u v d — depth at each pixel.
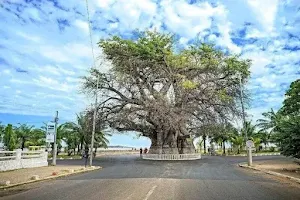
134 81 42.72
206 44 42.66
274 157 43.47
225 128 43.09
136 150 78.56
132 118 42.28
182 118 39.34
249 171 21.56
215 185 12.74
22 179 14.89
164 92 43.06
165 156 40.62
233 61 41.81
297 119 20.02
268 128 59.62
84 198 9.41
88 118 43.06
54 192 10.89
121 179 15.13
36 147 29.42
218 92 40.94
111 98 43.72
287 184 13.70
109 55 43.00
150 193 10.23
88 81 43.78
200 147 74.44
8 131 35.38
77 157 46.53
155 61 41.84
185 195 9.88
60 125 50.44
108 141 53.19
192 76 42.19
